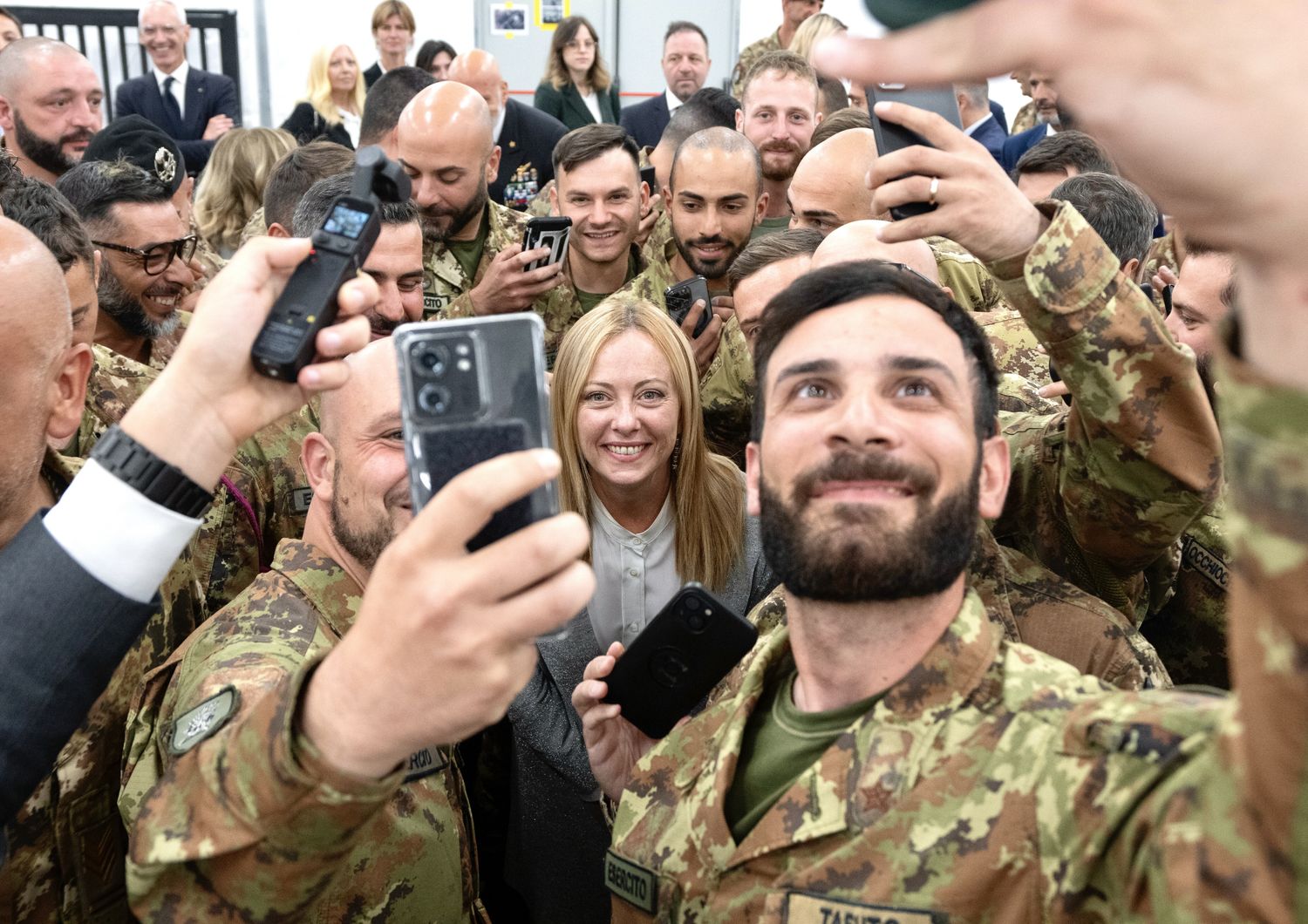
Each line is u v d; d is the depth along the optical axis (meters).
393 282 2.55
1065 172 3.46
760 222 3.79
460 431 0.90
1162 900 0.78
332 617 1.58
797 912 1.04
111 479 1.04
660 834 1.23
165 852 0.94
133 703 1.55
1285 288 0.55
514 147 6.00
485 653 0.74
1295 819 0.63
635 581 2.21
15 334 1.29
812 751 1.16
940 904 1.00
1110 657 1.47
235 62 8.44
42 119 3.98
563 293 3.61
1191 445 1.35
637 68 9.69
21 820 1.46
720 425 2.82
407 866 1.43
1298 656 0.61
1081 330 1.31
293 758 0.87
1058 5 0.48
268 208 3.27
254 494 2.47
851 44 0.49
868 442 1.06
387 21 7.87
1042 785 0.98
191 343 1.01
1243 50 0.48
